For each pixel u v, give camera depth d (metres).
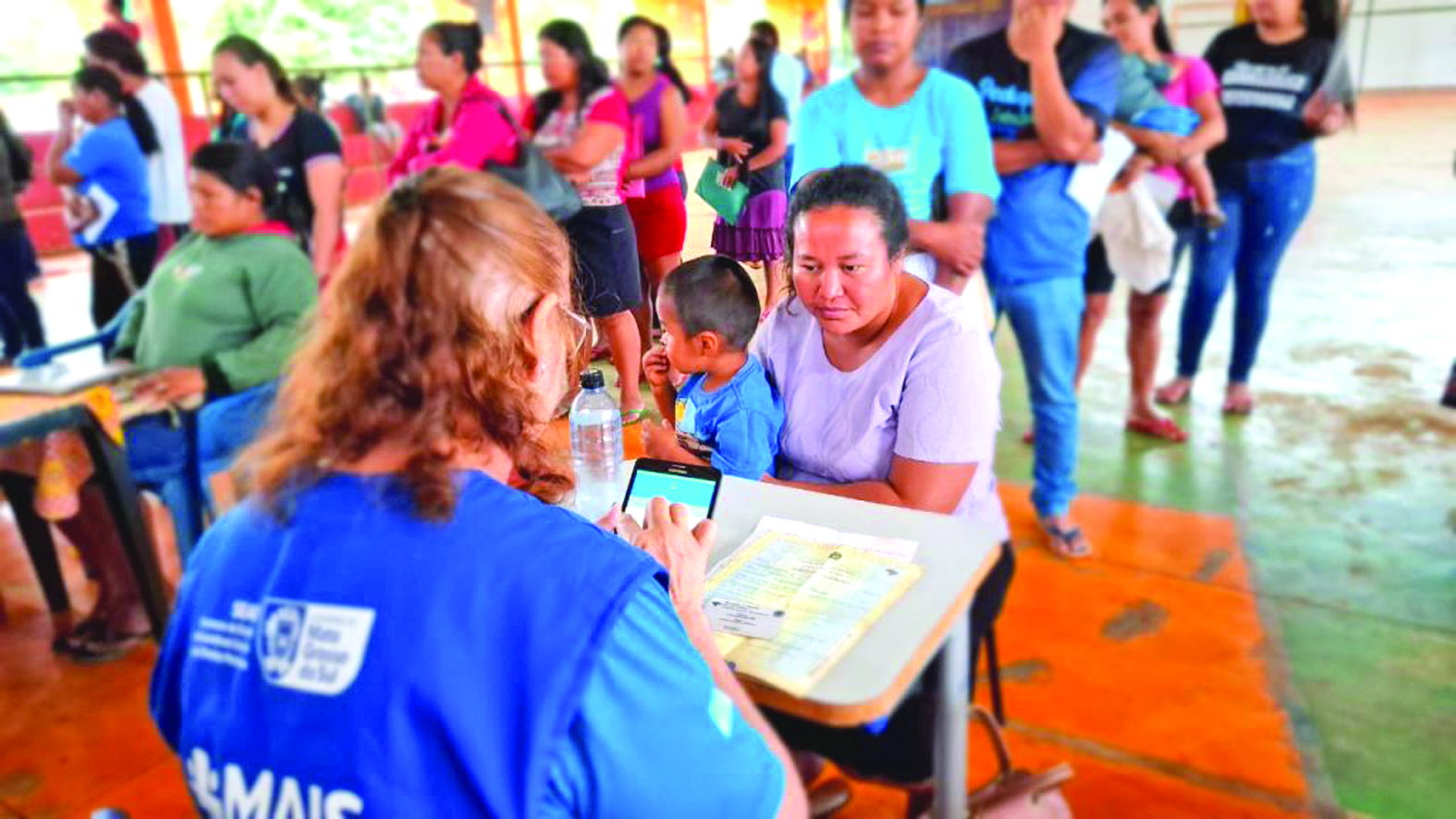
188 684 0.68
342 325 0.64
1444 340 4.36
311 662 0.62
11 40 6.80
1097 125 2.41
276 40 5.68
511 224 0.67
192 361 2.46
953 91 2.05
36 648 2.56
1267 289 3.51
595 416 1.35
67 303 6.05
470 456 0.68
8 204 4.54
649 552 0.88
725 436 1.47
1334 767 1.92
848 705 0.94
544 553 0.63
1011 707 2.13
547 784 0.62
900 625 1.07
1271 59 3.23
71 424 2.18
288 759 0.61
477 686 0.59
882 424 1.46
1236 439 3.47
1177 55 3.15
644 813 0.64
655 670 0.65
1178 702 2.13
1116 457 3.37
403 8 5.20
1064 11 2.31
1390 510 2.92
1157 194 3.31
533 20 1.65
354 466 0.66
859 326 1.39
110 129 3.68
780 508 1.34
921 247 2.01
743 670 0.99
